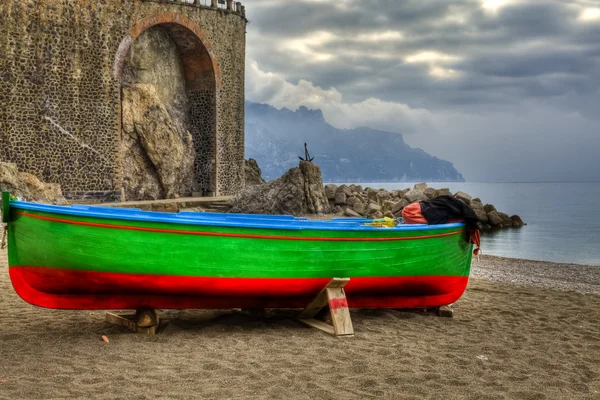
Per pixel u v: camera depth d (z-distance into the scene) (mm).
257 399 5727
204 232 7953
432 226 9328
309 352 7441
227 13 38500
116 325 8617
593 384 6562
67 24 31156
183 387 6004
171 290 8172
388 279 9242
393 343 8023
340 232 8602
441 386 6305
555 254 24312
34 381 6027
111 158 33031
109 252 7695
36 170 30516
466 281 10188
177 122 38062
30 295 7984
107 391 5820
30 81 30156
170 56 37594
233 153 39625
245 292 8469
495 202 74188
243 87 40188
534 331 9062
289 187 31406
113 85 32906
